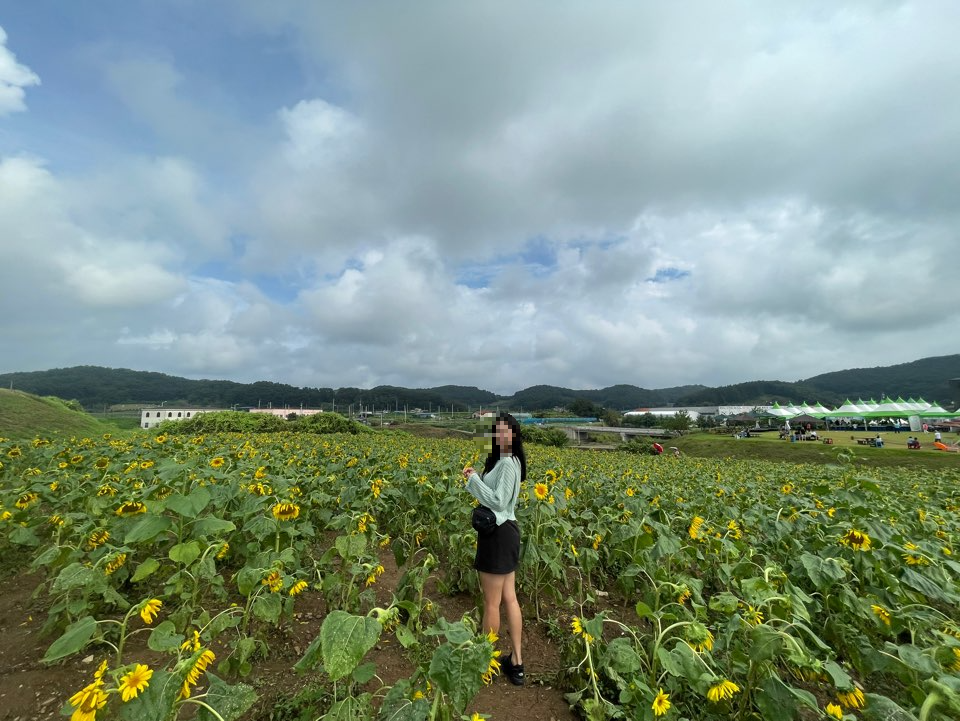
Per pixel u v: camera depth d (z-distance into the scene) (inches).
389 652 155.4
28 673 130.3
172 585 156.9
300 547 173.2
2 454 322.7
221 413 1376.7
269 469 287.7
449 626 93.2
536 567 188.2
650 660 130.0
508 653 160.4
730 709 118.6
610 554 202.1
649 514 225.3
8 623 156.8
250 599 141.5
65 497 212.7
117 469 276.4
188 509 138.8
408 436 1498.5
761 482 489.1
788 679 144.1
